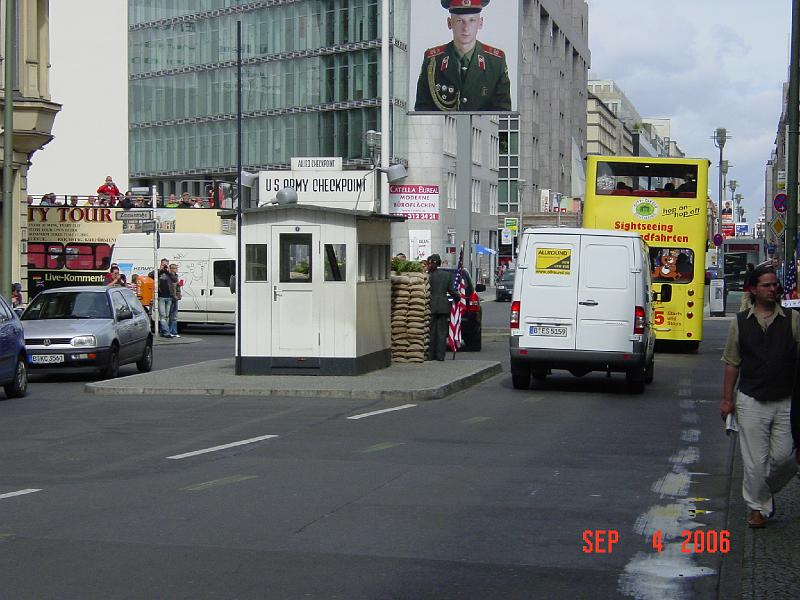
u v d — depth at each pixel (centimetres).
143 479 1116
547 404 1831
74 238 4631
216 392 1911
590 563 787
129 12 7338
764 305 871
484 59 3784
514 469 1185
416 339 2434
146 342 2525
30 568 762
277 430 1481
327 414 1656
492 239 8900
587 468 1198
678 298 3025
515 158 8956
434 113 3816
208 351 3089
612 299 1995
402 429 1498
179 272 3938
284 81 6550
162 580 731
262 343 2114
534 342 2014
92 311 2353
